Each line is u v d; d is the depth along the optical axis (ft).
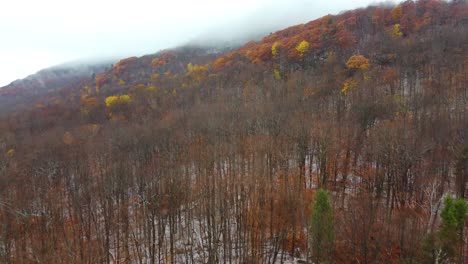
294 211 131.34
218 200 140.26
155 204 142.82
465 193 140.77
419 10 443.32
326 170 171.22
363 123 191.42
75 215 154.10
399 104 204.95
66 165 206.69
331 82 276.62
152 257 127.24
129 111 339.16
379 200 138.41
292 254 127.75
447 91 212.84
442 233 86.63
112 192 165.58
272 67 373.40
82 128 297.33
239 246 126.82
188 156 186.39
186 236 148.66
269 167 160.97
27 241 132.46
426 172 143.84
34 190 172.96
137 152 212.84
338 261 110.52
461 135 153.58
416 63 290.35
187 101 312.50
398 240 109.50
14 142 280.92
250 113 218.59
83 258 123.13
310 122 187.52
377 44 357.41
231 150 175.32
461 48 298.76
